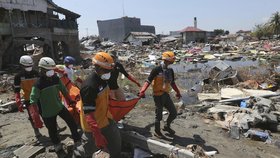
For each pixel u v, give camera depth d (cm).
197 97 1291
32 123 660
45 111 540
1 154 595
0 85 1432
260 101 955
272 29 7525
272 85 1390
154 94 634
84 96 385
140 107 1021
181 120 841
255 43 6312
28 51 2883
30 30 2450
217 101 1146
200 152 514
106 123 401
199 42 8062
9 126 792
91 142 446
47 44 2664
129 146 573
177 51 5003
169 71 627
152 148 534
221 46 5431
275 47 4741
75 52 3416
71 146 566
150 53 4550
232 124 779
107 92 400
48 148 599
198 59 3647
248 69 2150
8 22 2402
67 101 584
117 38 9256
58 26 3089
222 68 1694
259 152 630
